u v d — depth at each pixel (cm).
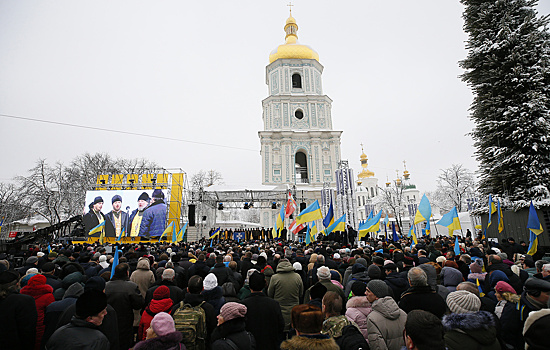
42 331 504
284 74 4628
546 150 1577
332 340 303
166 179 3241
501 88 1720
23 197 3894
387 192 5150
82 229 3334
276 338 496
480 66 1817
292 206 2377
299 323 308
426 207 1380
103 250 1241
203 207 3641
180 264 929
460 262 834
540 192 1509
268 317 496
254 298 512
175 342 326
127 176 3291
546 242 1471
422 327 270
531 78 1603
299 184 4188
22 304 436
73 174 4197
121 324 552
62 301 493
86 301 348
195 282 493
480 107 1786
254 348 407
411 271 475
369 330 389
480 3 1853
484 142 1777
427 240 2184
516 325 432
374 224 1675
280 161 4281
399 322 390
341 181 2831
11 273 453
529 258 818
